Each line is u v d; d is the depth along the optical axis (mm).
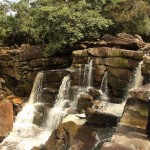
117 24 15016
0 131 11688
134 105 6883
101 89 11805
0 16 20562
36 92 14523
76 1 15195
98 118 9242
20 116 13180
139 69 10383
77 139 8469
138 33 14914
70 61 14750
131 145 5523
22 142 11297
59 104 12672
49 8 14547
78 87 12477
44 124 12352
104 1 15141
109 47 12312
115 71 11289
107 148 5246
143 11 14609
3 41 20172
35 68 15141
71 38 13445
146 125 6184
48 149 9039
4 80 16328
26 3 20922
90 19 13727
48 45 14781
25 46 17875
